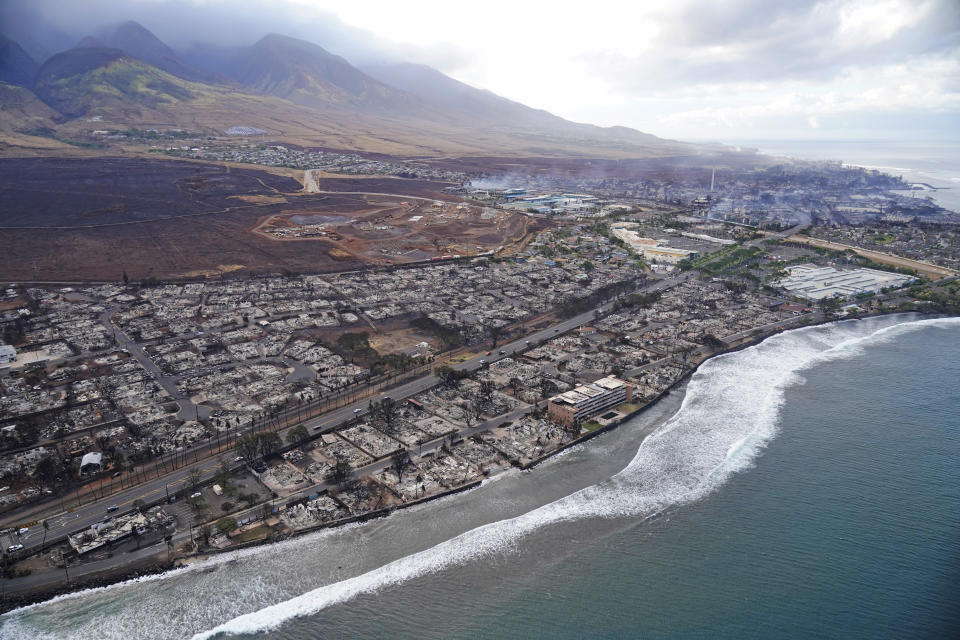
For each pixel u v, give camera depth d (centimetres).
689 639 19300
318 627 19688
